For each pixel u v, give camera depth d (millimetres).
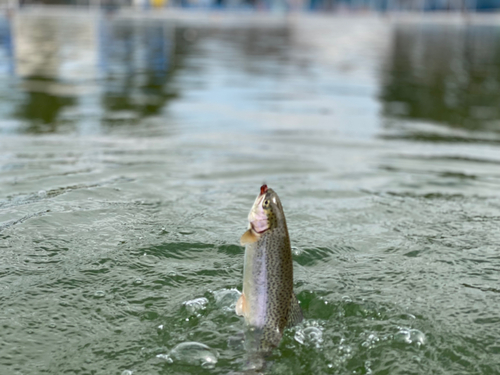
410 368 2916
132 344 3031
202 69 17109
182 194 5465
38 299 3395
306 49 24922
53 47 20781
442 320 3355
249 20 47125
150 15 49312
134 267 3881
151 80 14430
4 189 5297
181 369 2840
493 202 5637
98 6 54000
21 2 48469
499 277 3953
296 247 4344
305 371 2863
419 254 4316
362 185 6105
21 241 4145
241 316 3338
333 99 12570
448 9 61000
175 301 3477
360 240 4555
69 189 5387
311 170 6645
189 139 8062
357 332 3215
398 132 9273
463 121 10516
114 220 4664
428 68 19281
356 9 62062
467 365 2951
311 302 3529
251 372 2828
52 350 2941
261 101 11914
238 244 4332
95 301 3422
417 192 5910
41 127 8477
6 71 14797
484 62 21469
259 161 6953
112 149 7211
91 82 13648
